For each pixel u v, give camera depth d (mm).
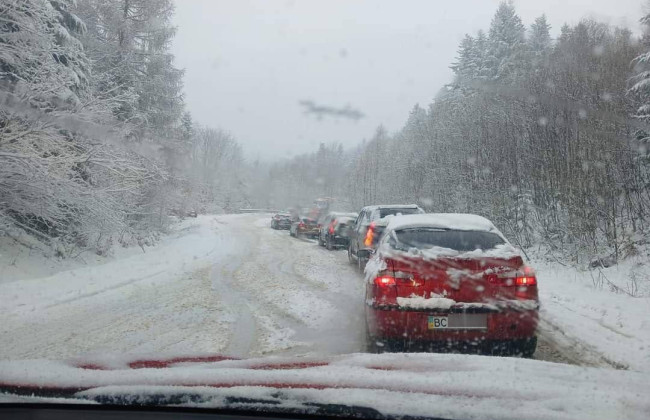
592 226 13703
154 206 19250
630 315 6520
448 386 2629
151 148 12945
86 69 13938
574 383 2738
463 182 20188
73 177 12234
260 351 5203
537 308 4605
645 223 13539
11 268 11062
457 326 4523
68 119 11422
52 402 2486
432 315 4543
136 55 19297
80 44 13758
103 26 18125
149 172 13367
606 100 15492
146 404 2469
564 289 8875
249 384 2656
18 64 11320
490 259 4691
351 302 7992
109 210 13094
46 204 11992
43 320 6961
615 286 8852
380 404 2365
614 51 16562
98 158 12211
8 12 10977
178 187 17641
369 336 4980
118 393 2496
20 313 7445
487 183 19359
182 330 6238
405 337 4582
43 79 11312
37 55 11562
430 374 2865
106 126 12414
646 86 13250
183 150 12656
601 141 14570
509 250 4926
